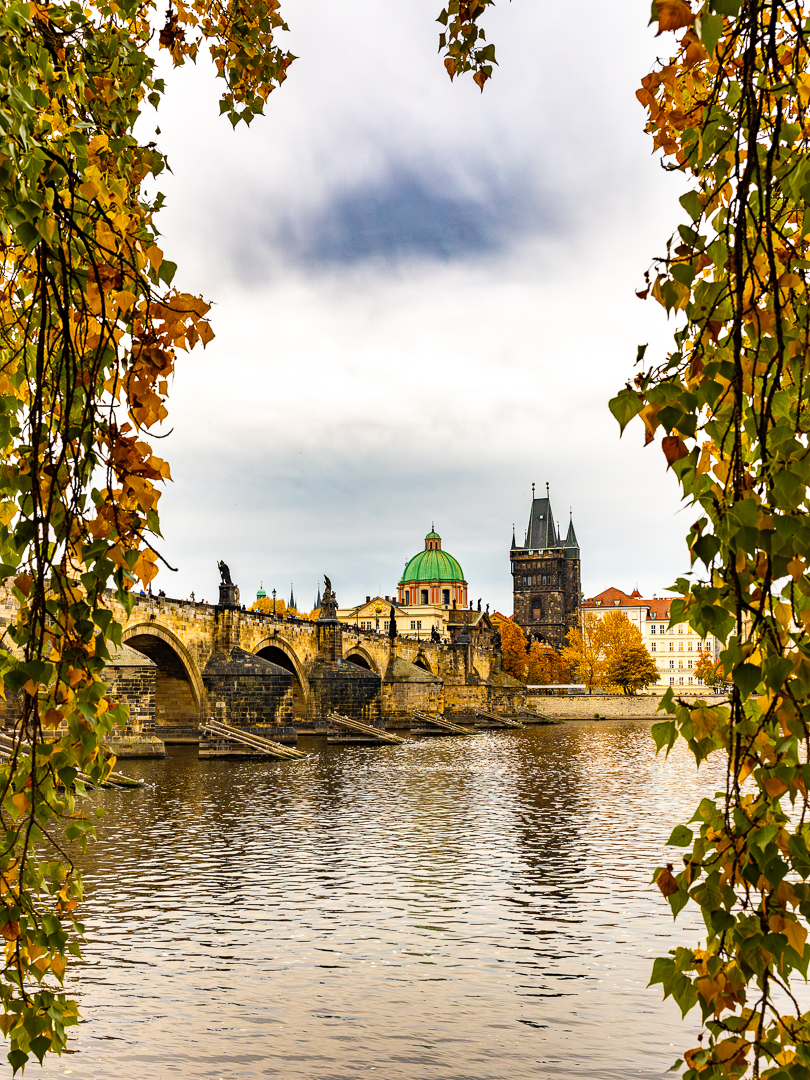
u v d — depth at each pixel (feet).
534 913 84.38
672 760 257.75
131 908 84.99
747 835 14.10
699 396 13.28
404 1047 54.19
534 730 444.96
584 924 80.84
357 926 79.71
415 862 107.76
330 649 372.38
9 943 17.42
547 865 106.11
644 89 16.15
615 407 13.76
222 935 76.28
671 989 14.84
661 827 134.62
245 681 278.46
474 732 428.15
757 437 14.07
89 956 70.28
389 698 439.22
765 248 13.73
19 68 15.60
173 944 73.72
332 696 364.17
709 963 14.46
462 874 101.14
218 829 130.62
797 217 15.15
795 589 14.11
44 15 17.90
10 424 17.61
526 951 72.95
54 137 17.13
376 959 70.74
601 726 483.51
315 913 83.92
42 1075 49.55
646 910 85.56
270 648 334.44
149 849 114.62
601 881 97.66
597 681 634.84
